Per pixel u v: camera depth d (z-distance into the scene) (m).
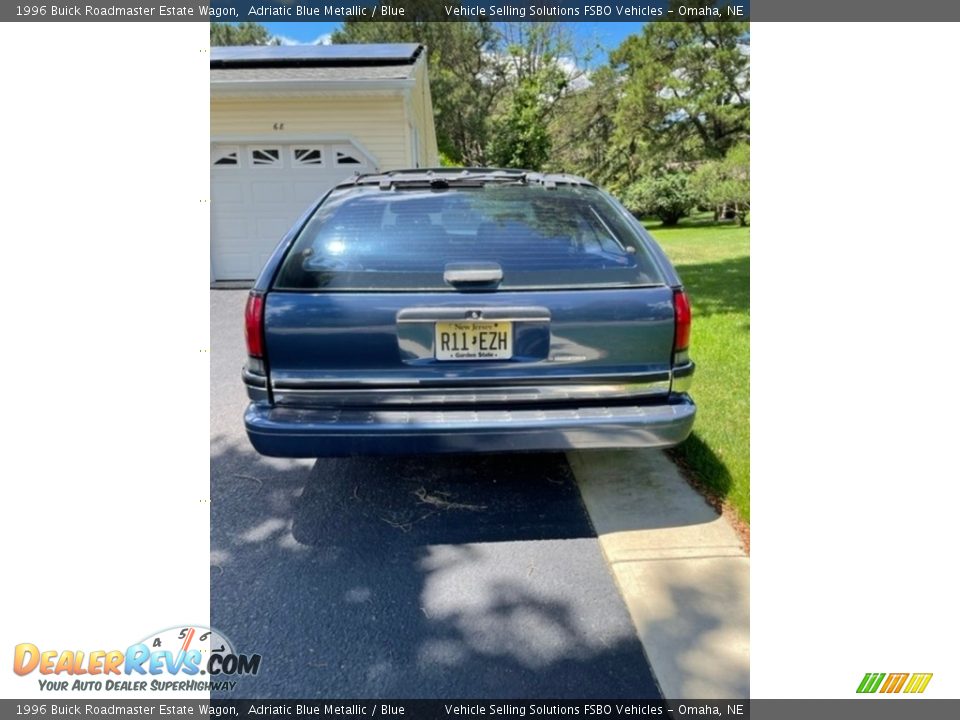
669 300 2.09
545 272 2.11
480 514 2.43
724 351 4.59
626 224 2.32
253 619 1.84
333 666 1.67
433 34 23.09
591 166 23.56
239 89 8.26
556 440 2.05
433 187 2.42
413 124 10.36
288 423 2.02
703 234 15.11
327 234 2.18
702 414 3.33
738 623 1.80
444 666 1.67
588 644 1.74
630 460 2.87
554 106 25.27
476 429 2.02
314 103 8.68
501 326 2.04
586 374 2.09
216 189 7.86
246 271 8.13
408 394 2.07
